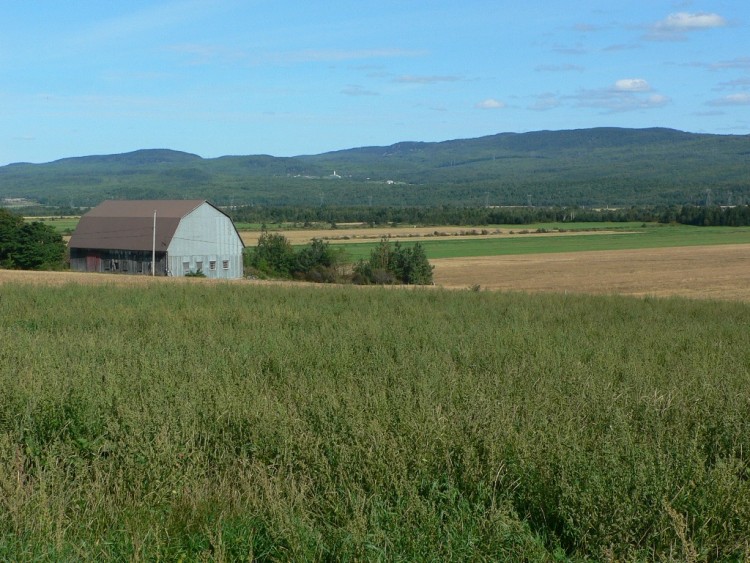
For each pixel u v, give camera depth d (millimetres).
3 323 17188
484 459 6875
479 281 65188
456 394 9016
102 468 7074
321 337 14117
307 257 64312
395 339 13898
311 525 5773
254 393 8656
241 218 189250
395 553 5340
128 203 64750
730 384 9812
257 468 6754
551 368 11188
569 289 55656
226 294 24922
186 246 59219
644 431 7691
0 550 5293
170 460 6793
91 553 5422
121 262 60188
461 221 181750
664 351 13836
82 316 17922
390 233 144375
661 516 5594
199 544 5738
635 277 66125
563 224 177000
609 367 11414
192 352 11914
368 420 7594
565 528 5852
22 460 6930
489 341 13625
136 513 6168
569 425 7434
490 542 5492
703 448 7297
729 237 126438
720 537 5648
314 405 8227
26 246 63781
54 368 10023
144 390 9078
